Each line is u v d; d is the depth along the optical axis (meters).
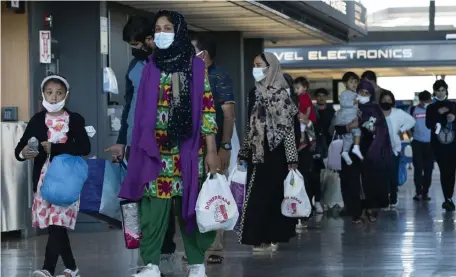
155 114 7.84
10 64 13.62
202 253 8.13
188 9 16.72
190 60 7.99
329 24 22.62
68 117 8.83
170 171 7.91
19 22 13.59
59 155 8.67
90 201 8.61
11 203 12.69
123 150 8.74
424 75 39.66
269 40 24.00
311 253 11.34
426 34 38.00
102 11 14.30
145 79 7.93
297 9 18.98
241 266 10.23
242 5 16.17
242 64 21.06
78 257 11.05
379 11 39.50
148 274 7.93
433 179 29.30
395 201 18.56
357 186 15.15
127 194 7.84
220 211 7.76
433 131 17.58
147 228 7.96
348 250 11.60
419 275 9.44
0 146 12.47
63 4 14.25
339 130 15.05
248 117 11.13
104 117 14.27
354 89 15.13
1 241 12.71
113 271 9.88
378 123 15.04
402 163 21.06
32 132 8.79
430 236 13.10
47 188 8.55
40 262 10.70
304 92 14.06
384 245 12.08
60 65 14.27
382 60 34.41
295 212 10.98
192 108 7.90
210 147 7.92
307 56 34.22
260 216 11.10
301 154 13.66
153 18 8.82
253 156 11.02
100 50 14.22
